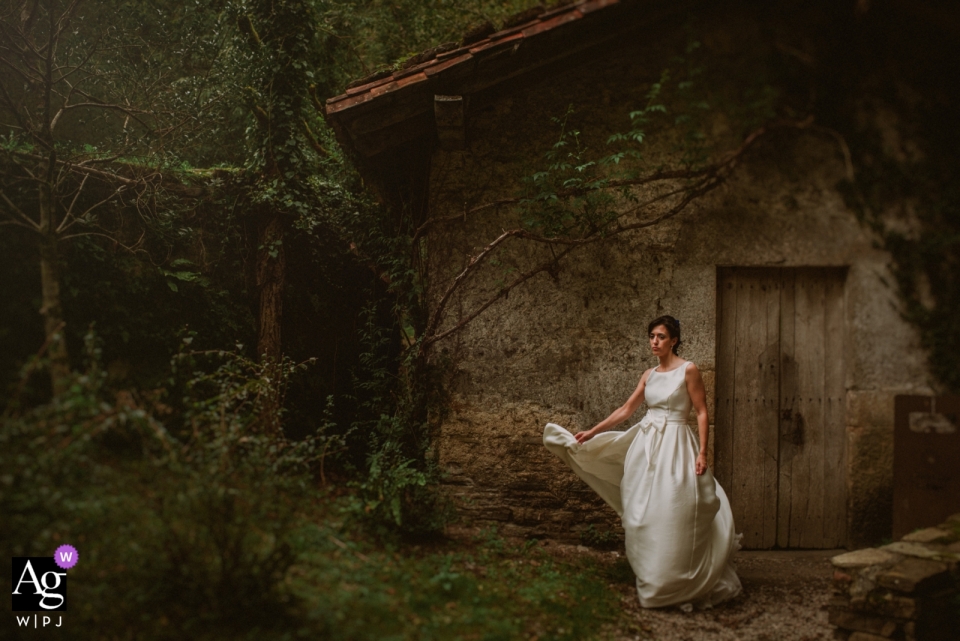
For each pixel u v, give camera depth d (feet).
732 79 15.78
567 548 15.57
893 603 10.96
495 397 16.30
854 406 16.19
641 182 15.52
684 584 12.72
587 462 14.60
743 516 16.55
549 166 15.89
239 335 17.22
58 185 13.88
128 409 9.91
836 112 16.03
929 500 15.56
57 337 10.32
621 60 16.42
